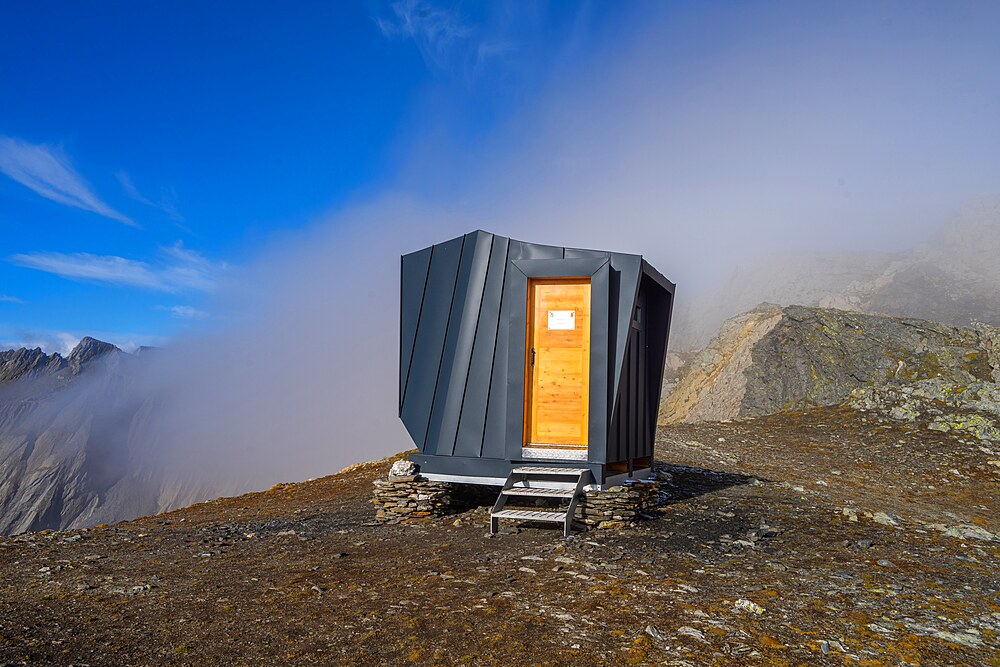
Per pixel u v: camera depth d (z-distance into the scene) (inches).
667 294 473.4
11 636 187.0
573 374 370.6
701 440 861.8
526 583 238.5
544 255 377.7
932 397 954.1
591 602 212.4
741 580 243.6
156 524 422.3
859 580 245.9
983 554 296.5
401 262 426.6
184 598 230.7
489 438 380.2
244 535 367.6
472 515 382.0
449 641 179.8
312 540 342.3
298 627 194.1
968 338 1173.1
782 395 1203.2
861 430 899.4
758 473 634.2
